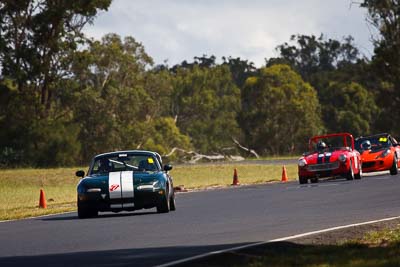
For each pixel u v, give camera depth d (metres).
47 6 152.88
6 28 150.50
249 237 28.12
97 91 196.00
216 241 27.31
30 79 151.38
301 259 21.75
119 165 42.22
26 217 45.22
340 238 26.66
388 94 199.88
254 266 21.11
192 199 53.50
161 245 26.80
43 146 143.12
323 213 36.56
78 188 40.41
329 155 65.12
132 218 38.41
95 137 183.25
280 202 45.25
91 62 164.38
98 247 26.98
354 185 57.69
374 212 35.88
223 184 76.94
